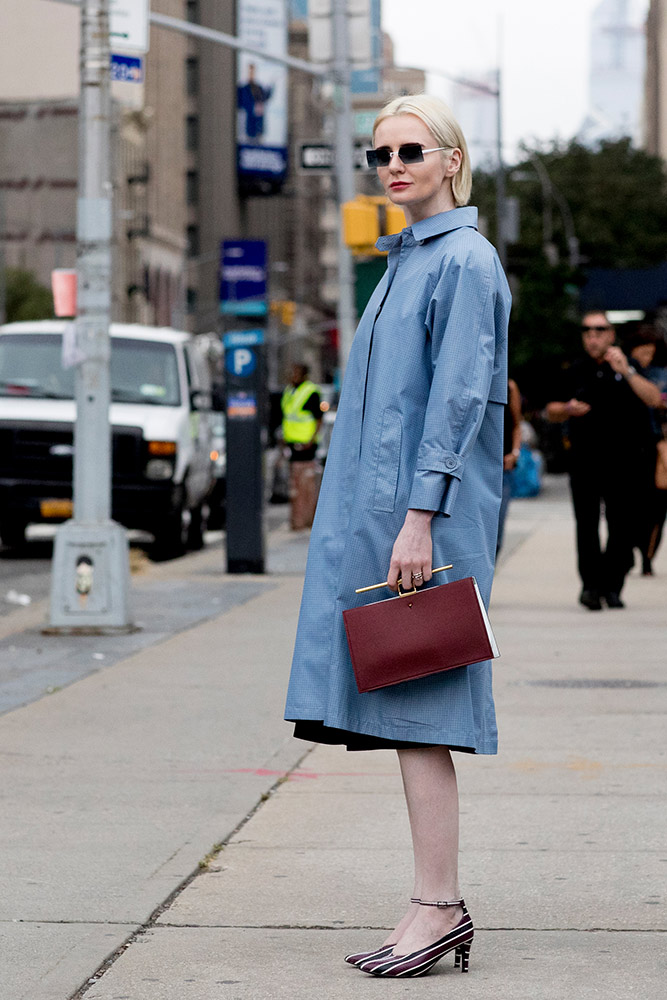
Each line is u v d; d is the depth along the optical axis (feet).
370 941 19.17
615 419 52.65
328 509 18.10
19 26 278.46
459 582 17.29
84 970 18.07
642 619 51.16
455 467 17.33
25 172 282.56
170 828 24.75
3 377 79.30
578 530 53.42
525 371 186.80
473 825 24.81
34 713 34.42
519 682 38.68
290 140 543.80
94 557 47.93
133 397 79.36
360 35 82.12
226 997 17.24
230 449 67.51
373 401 17.88
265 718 33.99
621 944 18.93
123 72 55.67
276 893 21.30
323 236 610.24
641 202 331.98
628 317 175.52
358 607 17.51
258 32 451.94
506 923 19.88
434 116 18.15
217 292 444.96
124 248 313.73
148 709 34.91
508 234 169.78
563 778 28.02
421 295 17.78
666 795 26.61
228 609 54.13
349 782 28.09
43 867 22.52
